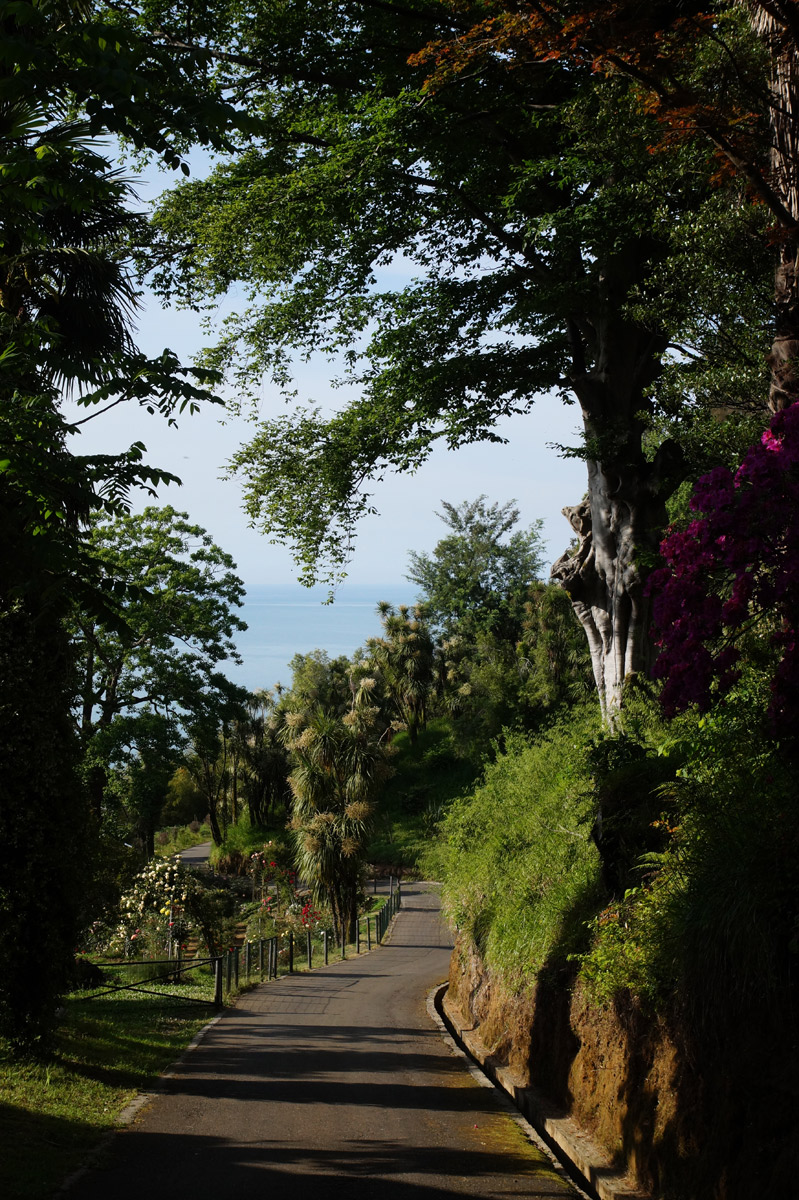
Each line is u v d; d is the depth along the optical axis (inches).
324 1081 374.3
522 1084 365.7
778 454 227.0
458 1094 361.7
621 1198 227.9
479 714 2117.4
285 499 700.0
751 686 280.5
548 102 568.7
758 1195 179.6
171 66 201.9
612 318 594.2
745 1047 199.3
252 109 615.8
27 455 242.4
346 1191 232.1
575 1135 283.3
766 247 398.0
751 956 198.8
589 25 313.0
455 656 2652.6
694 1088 217.6
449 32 541.3
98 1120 288.2
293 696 2578.7
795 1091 178.9
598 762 382.0
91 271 402.3
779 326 326.0
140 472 247.8
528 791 526.6
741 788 241.9
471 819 589.0
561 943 352.5
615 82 418.9
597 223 518.0
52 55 185.6
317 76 606.9
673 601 236.4
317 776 1239.5
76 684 381.7
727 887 211.2
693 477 594.6
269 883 1651.1
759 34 320.8
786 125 323.9
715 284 419.8
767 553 224.2
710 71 327.6
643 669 600.4
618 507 610.2
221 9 582.2
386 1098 348.8
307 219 616.7
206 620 1179.9
